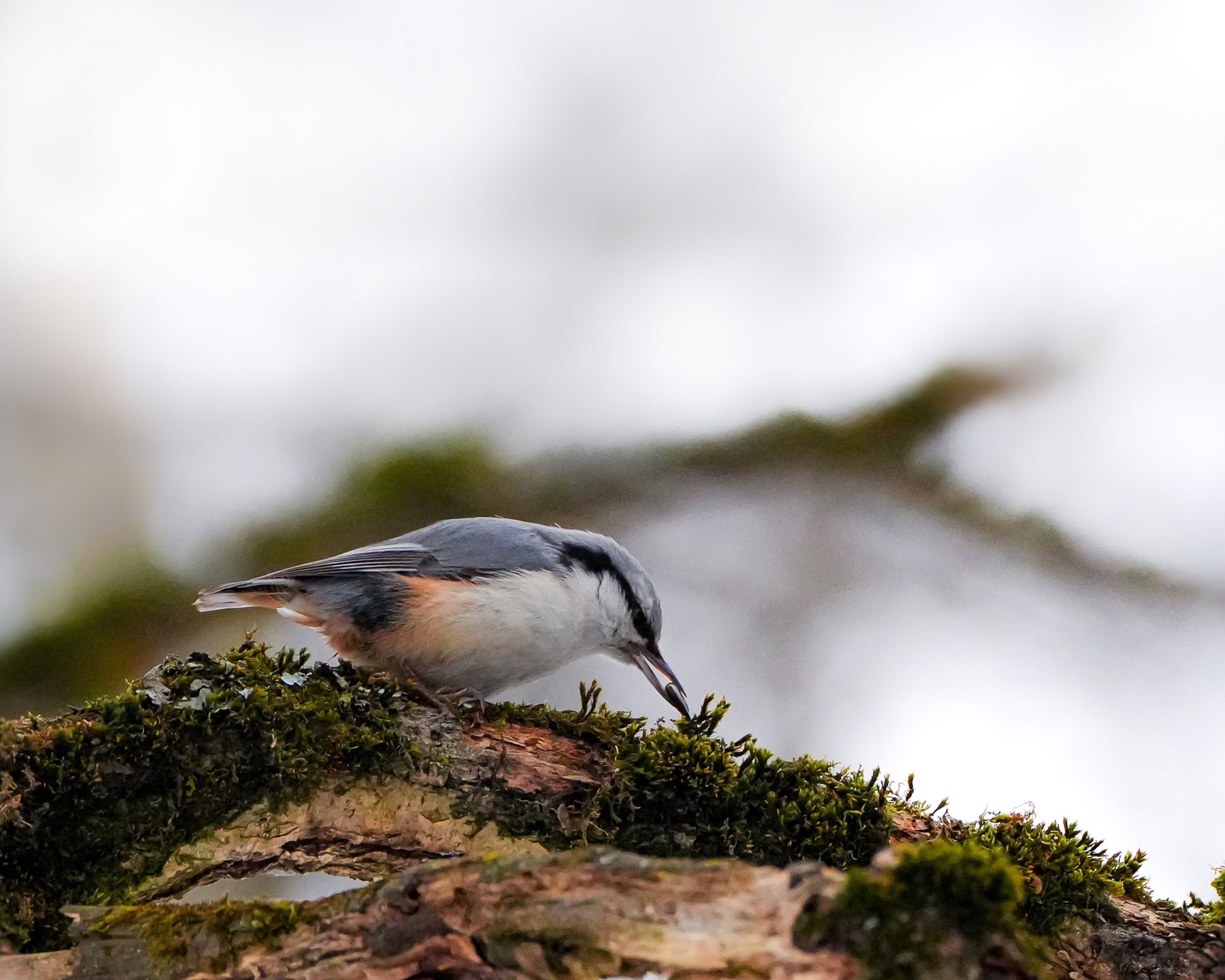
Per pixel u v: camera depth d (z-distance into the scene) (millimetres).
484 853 5488
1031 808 7176
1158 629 12273
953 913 4125
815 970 4258
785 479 13195
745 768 6820
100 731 6180
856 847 6578
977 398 13312
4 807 5914
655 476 13039
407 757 6793
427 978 4965
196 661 6715
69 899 6016
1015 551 12852
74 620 10641
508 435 12562
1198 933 6305
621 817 6730
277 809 6570
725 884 4527
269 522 11430
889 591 12797
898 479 13195
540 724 7336
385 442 12039
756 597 12555
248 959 5117
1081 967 6211
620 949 4625
